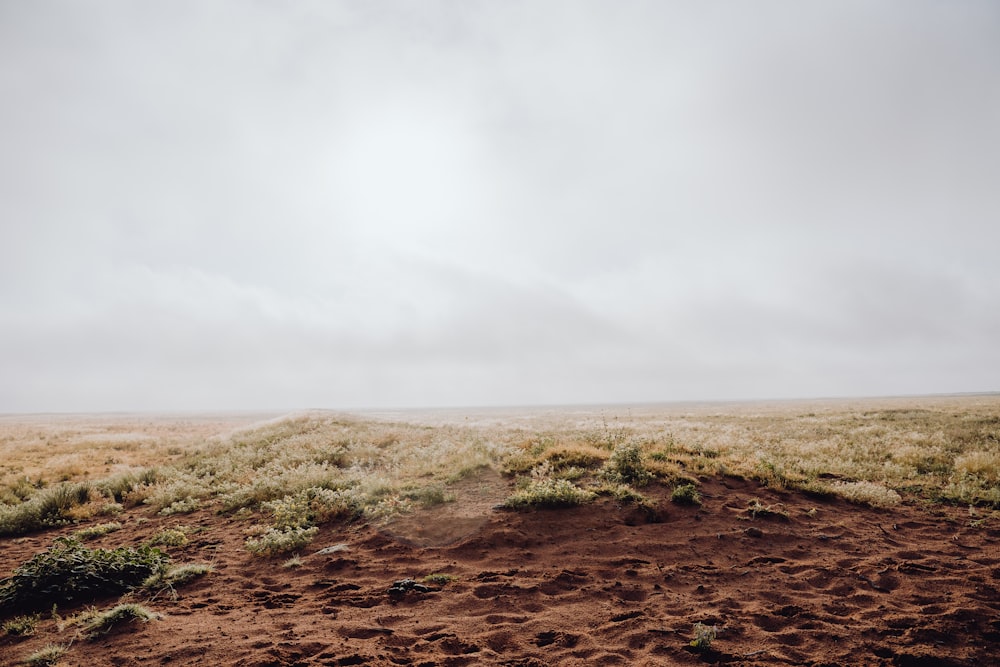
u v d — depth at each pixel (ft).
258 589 26.37
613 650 18.66
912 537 31.81
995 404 150.51
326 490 44.70
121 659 18.65
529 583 25.32
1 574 32.22
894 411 123.54
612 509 35.45
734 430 85.81
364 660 18.16
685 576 25.79
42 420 303.89
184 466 69.31
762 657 17.97
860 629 19.97
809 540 30.94
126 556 29.50
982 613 21.01
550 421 139.13
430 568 28.02
